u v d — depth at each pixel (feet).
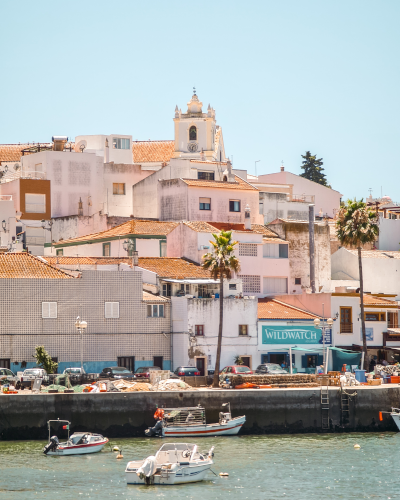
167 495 178.70
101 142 458.09
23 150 435.53
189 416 236.43
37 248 380.17
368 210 325.42
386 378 280.92
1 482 185.88
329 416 250.98
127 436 234.38
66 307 276.41
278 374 270.87
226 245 277.03
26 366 270.26
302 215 460.96
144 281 304.50
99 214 394.11
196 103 499.92
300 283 361.71
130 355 283.79
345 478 193.16
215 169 417.28
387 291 379.76
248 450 221.05
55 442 210.38
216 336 295.69
